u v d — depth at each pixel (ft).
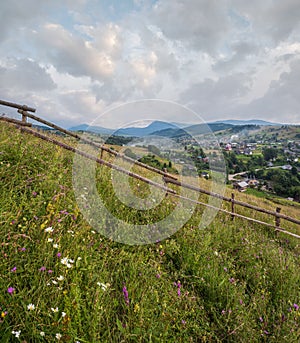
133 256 10.75
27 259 7.84
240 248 16.08
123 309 8.16
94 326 6.52
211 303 10.16
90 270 8.50
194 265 11.78
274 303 11.60
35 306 6.52
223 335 8.84
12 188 11.15
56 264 7.72
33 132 16.89
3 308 6.12
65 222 10.84
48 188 12.67
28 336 5.90
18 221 9.33
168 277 11.05
